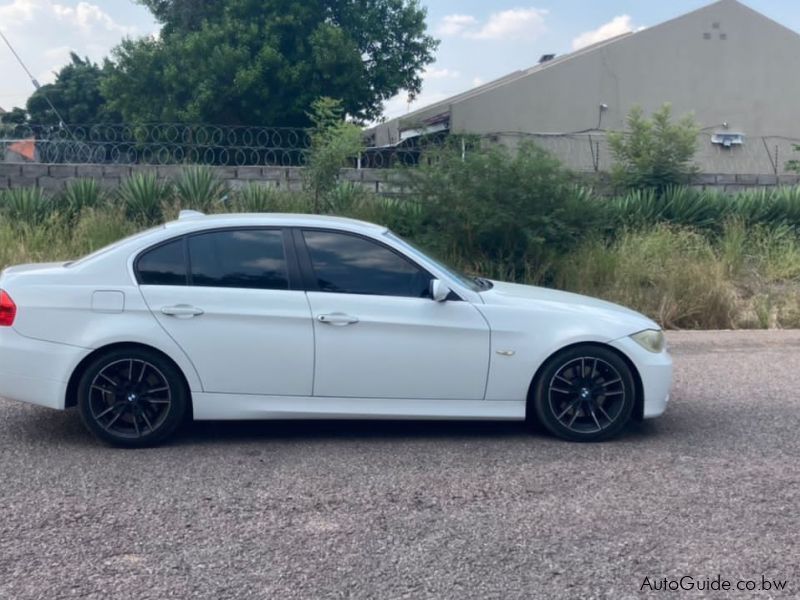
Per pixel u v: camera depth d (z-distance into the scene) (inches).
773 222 610.5
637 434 267.0
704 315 452.8
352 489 217.2
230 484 219.8
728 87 1143.0
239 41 908.6
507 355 250.1
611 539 188.5
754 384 334.0
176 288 243.8
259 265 248.4
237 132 594.2
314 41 908.0
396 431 267.9
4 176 562.9
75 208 522.6
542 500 210.7
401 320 245.9
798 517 201.5
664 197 611.8
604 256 488.1
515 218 470.6
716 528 194.9
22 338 239.6
